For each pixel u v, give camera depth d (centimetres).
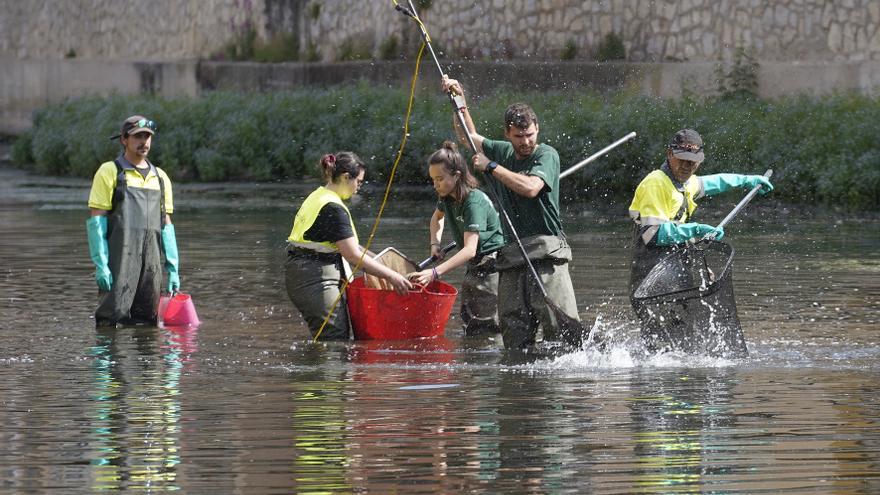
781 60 6912
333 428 2150
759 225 5366
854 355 2733
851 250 4506
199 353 2862
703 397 2353
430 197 6988
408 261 3247
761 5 6981
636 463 1930
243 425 2177
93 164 9219
